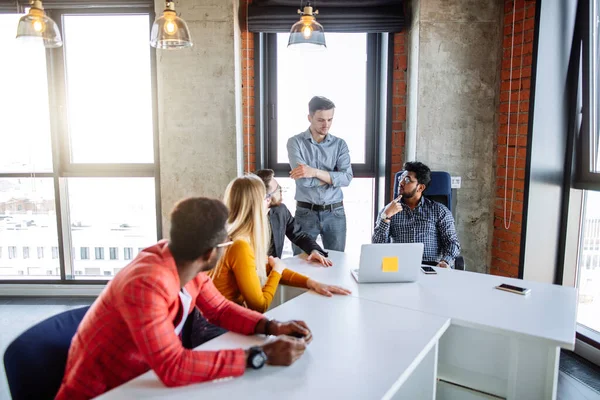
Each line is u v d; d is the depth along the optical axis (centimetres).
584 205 311
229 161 352
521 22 313
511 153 327
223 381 117
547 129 306
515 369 163
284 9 352
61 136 384
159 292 113
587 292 306
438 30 332
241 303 182
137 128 384
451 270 231
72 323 136
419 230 270
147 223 397
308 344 140
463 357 183
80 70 380
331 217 325
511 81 325
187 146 353
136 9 364
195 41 341
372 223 403
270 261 206
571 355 288
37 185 392
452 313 168
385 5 353
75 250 403
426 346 140
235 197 183
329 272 225
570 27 297
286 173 394
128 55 376
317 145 323
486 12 332
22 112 383
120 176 387
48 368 124
